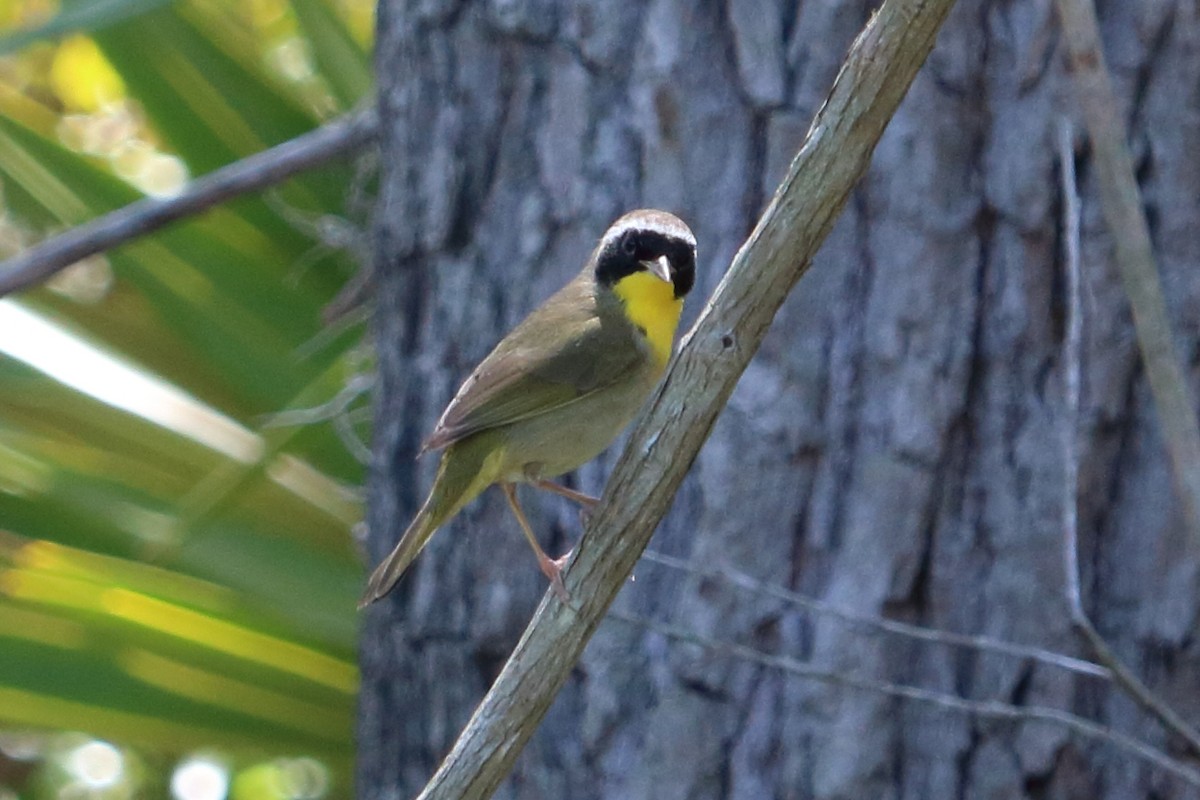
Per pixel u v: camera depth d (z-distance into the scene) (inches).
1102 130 278.8
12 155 557.9
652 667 354.6
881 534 343.6
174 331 542.3
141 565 474.9
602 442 367.2
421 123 400.8
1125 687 297.3
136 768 633.0
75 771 634.2
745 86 361.4
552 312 368.2
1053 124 344.5
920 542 343.6
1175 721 294.8
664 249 355.9
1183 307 347.9
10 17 725.9
